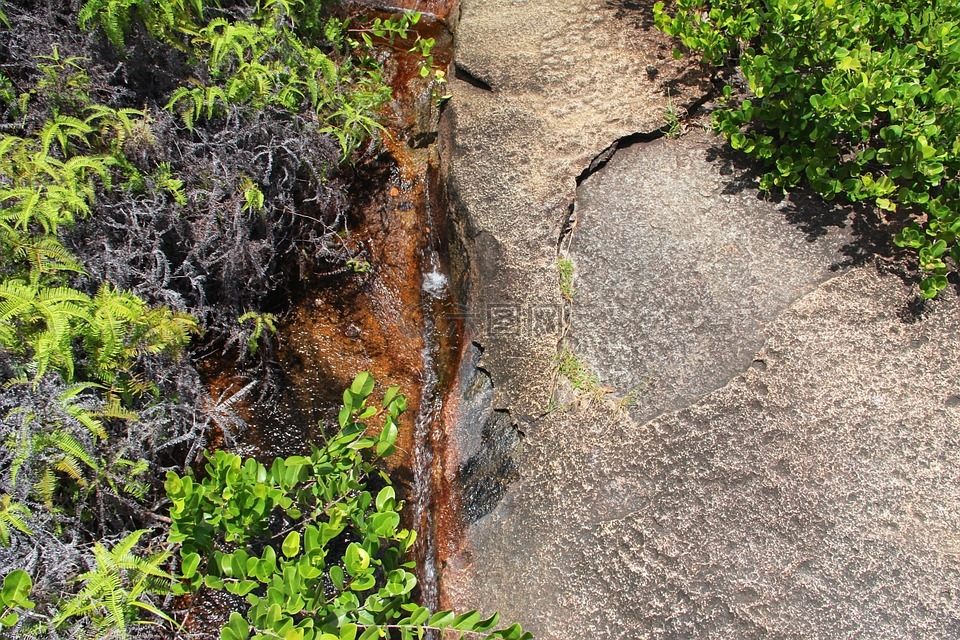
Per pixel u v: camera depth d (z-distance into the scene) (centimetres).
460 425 333
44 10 355
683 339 320
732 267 338
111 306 282
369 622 246
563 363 319
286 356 361
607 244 351
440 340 374
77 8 354
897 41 357
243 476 266
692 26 397
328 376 359
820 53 346
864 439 291
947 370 307
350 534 307
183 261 353
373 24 483
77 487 274
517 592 275
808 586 262
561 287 339
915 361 309
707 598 262
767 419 297
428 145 433
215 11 398
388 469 332
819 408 299
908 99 321
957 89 323
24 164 307
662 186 368
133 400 303
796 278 333
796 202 356
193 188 349
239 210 344
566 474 294
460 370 348
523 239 355
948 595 258
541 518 288
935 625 253
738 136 360
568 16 449
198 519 261
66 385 269
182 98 361
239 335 350
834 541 270
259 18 400
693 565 268
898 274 332
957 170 327
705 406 302
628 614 262
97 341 280
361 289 389
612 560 273
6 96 336
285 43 392
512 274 347
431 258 402
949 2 345
